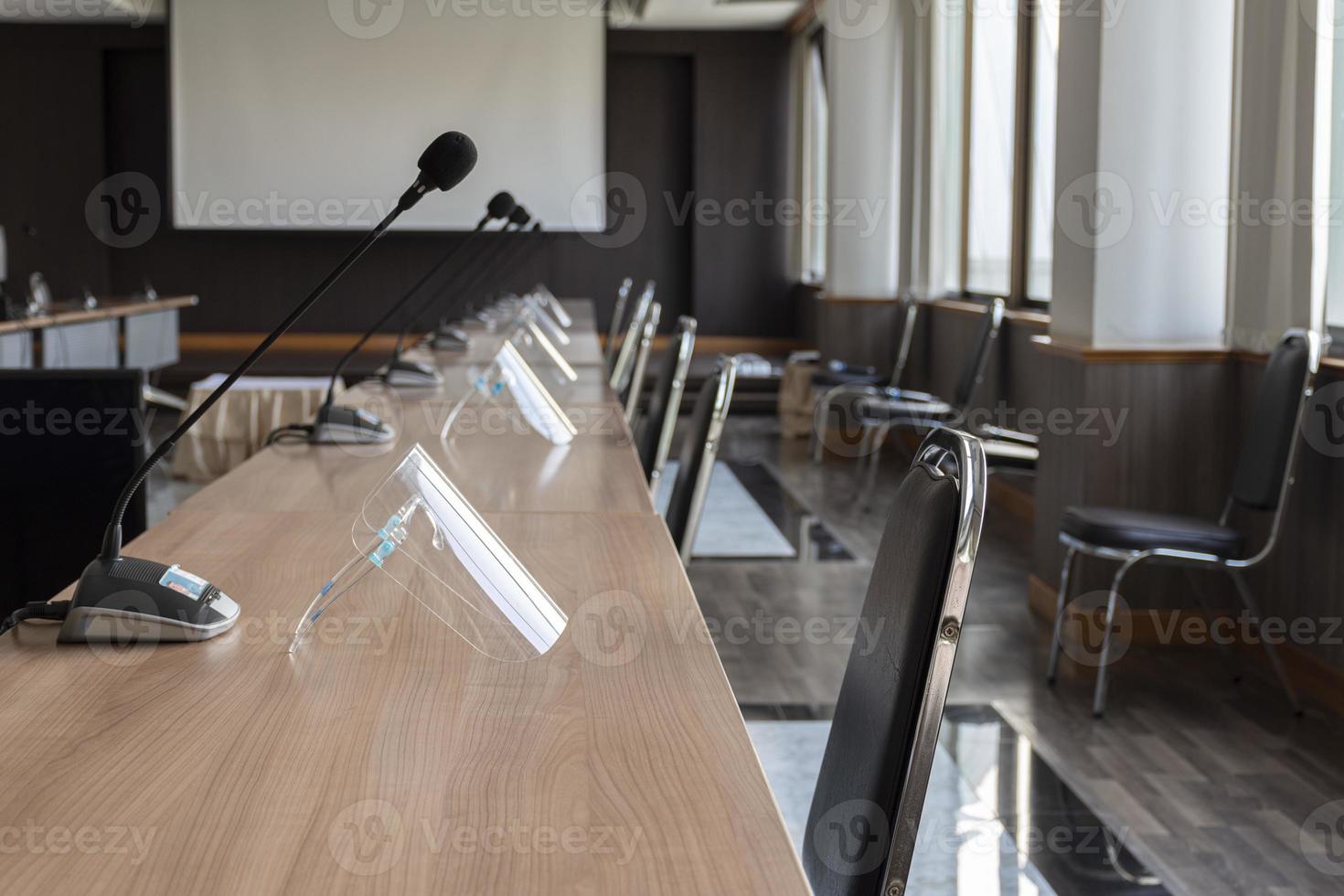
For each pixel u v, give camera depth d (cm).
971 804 277
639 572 179
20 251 1124
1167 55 398
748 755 115
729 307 1173
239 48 1074
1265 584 379
